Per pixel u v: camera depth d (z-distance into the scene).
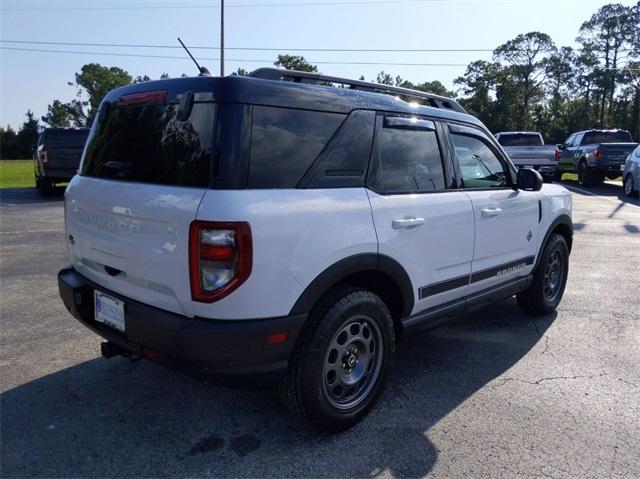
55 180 15.57
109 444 2.92
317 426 2.97
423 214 3.38
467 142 4.02
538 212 4.70
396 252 3.17
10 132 83.75
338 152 2.95
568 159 20.77
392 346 3.29
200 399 3.44
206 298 2.49
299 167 2.76
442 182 3.68
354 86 3.35
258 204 2.53
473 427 3.13
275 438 3.00
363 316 3.05
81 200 3.24
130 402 3.39
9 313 5.06
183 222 2.50
